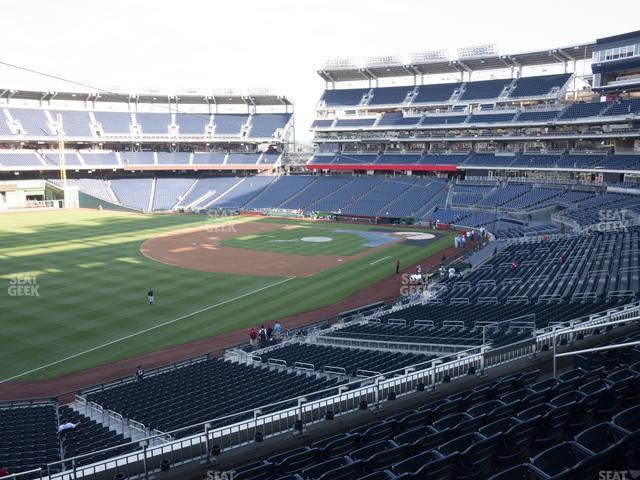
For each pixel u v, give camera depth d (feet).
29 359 91.71
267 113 364.99
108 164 318.86
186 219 263.29
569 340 51.44
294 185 311.88
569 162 230.89
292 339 97.09
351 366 68.13
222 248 186.70
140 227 232.53
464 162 272.10
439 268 146.00
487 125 265.75
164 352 95.25
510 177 261.65
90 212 282.56
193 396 66.54
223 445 41.24
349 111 342.03
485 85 289.33
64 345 97.60
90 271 149.38
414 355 69.67
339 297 128.88
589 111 230.68
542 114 249.96
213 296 128.47
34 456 52.42
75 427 61.57
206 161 340.18
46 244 186.60
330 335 92.63
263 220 263.29
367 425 38.11
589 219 171.01
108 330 105.19
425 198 261.44
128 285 136.15
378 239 205.87
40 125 311.27
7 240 192.85
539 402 34.40
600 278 95.81
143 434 56.90
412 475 24.27
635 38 209.97
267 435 41.50
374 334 85.25
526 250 144.66
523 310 78.43
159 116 350.84
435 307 101.19
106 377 85.25
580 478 21.76
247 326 108.78
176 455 40.47
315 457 32.35
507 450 27.35
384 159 304.71
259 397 60.49
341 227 238.89
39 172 317.42
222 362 85.20
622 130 221.87
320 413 43.86
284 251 182.60
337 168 313.32
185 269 154.30
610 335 51.70
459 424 31.09
